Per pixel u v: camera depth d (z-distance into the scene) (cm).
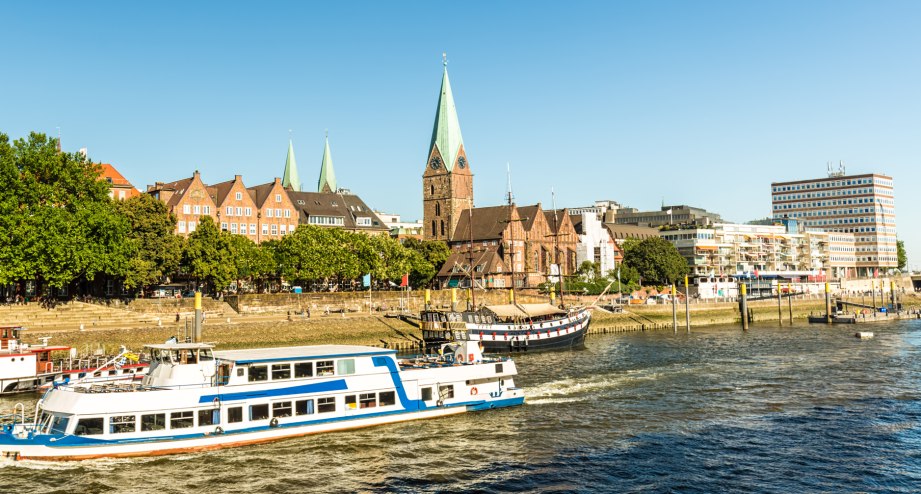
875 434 5147
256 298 12012
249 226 17388
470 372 5888
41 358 7175
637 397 6406
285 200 18000
